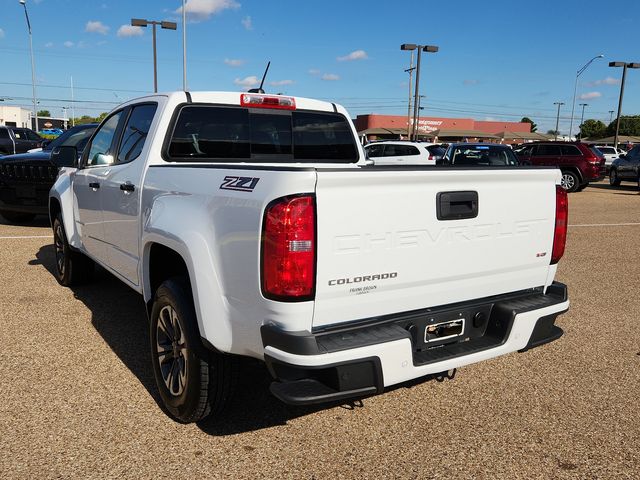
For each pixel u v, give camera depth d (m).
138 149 3.97
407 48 32.81
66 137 9.59
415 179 2.67
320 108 4.59
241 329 2.67
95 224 4.73
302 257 2.41
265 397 3.63
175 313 3.13
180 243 2.95
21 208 8.98
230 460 2.91
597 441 3.17
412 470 2.86
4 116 79.50
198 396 3.03
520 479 2.80
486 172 2.92
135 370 3.96
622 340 4.84
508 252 3.13
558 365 4.27
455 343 3.01
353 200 2.52
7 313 5.11
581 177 20.36
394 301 2.74
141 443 3.05
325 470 2.85
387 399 3.65
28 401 3.46
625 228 11.77
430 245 2.79
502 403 3.62
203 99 3.97
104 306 5.37
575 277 7.21
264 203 2.46
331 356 2.42
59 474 2.74
